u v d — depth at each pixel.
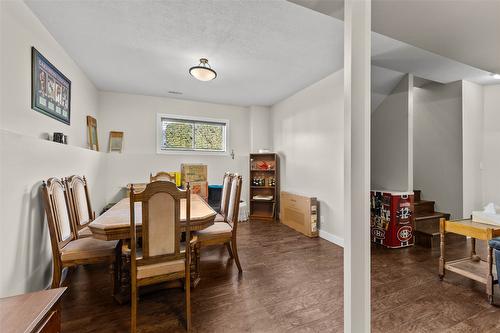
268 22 2.15
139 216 2.03
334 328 1.57
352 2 1.17
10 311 0.84
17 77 1.81
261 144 5.29
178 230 1.62
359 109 1.19
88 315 1.71
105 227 1.70
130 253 1.66
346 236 1.21
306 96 4.03
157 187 1.55
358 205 1.19
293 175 4.44
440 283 2.18
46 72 2.25
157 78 3.61
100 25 2.21
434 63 3.02
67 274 2.33
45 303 0.89
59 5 1.93
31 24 2.00
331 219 3.45
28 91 1.96
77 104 3.12
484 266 2.26
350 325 1.19
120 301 1.84
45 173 1.99
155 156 4.55
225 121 5.15
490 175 3.77
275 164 4.84
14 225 1.59
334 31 2.29
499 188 3.69
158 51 2.73
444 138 3.86
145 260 1.55
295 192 4.36
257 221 4.66
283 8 1.96
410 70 3.25
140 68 3.23
